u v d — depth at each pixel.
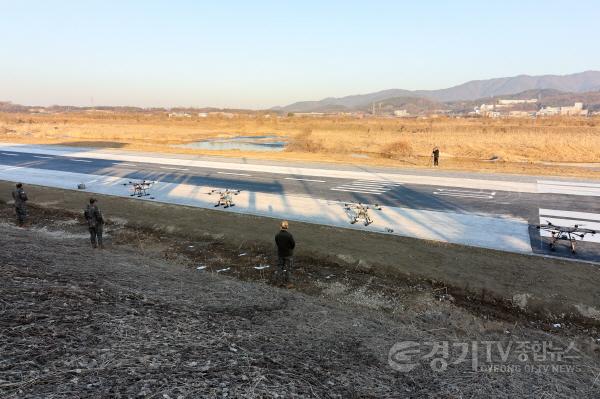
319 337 7.19
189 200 19.05
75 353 5.12
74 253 11.42
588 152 36.22
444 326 8.54
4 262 8.89
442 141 45.16
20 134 60.31
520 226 14.68
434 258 11.74
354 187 21.84
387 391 5.47
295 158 33.66
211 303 8.37
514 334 8.25
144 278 9.61
